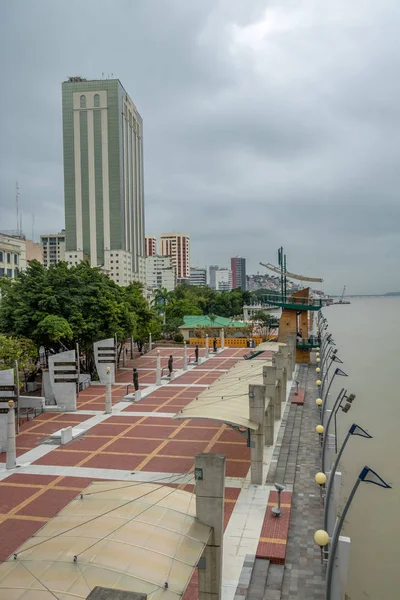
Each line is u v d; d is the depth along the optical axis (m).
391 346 117.94
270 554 18.41
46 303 47.50
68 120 171.88
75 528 14.19
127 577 12.18
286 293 71.94
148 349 84.00
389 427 46.22
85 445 31.94
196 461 14.70
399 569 23.03
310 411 41.47
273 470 27.28
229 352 79.44
